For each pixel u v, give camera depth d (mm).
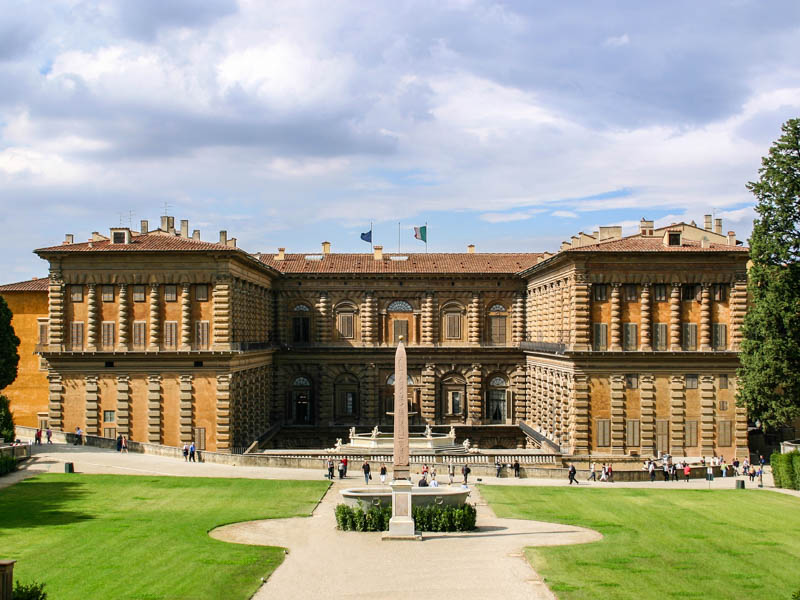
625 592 38906
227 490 66062
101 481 67812
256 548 47250
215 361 86188
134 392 86750
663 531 54062
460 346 112375
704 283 88688
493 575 41312
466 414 112875
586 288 88000
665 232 90875
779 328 80312
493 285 113562
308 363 112375
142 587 39469
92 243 89500
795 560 46469
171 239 90500
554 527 54625
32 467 73188
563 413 91938
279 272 109688
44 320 103062
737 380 88625
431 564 43656
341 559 44844
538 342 104938
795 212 80750
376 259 117812
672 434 88312
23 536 49344
